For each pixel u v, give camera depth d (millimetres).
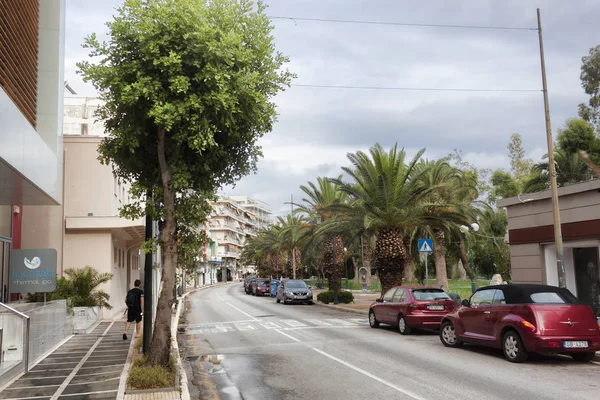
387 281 24484
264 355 12594
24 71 13383
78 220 23672
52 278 14695
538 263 17391
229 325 20500
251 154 10453
